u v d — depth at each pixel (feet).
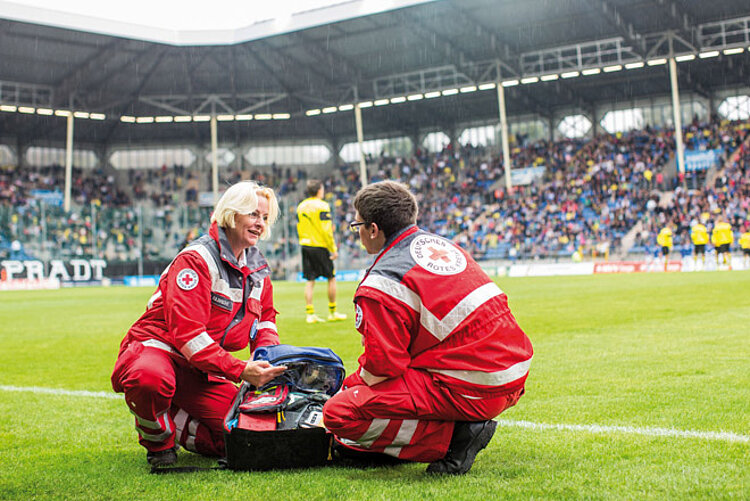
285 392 9.27
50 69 101.76
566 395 13.42
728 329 22.50
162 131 128.57
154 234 108.88
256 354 9.51
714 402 12.26
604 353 18.61
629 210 99.66
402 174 128.26
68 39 92.12
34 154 127.03
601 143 114.42
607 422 11.11
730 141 104.42
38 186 120.26
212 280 9.30
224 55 102.32
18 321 37.60
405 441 8.45
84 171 130.41
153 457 9.45
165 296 9.20
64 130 123.75
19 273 95.30
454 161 126.00
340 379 9.73
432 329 8.19
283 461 8.98
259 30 95.40
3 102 105.09
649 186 103.60
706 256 87.15
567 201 105.70
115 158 133.39
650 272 76.84
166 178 131.54
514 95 111.96
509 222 104.27
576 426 10.94
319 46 99.30
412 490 7.81
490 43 97.55
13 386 17.16
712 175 102.53
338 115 124.67
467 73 105.91
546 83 105.91
